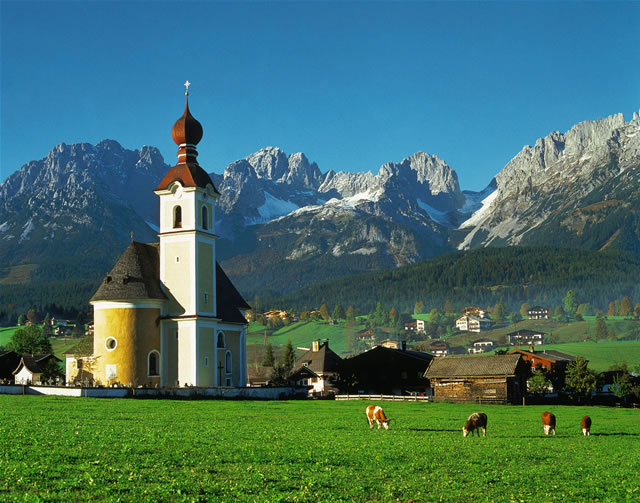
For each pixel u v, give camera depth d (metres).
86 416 65.25
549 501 32.12
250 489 32.19
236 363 122.31
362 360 143.50
